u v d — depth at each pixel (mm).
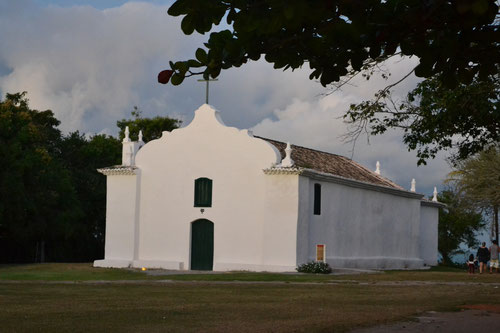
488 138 17438
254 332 9234
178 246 31141
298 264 28438
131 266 31594
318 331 9391
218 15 5348
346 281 22688
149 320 10562
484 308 12969
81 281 22766
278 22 5031
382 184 36344
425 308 12695
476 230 55312
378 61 12828
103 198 48812
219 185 30516
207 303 13773
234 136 30344
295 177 28594
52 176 40219
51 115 50969
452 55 5953
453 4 5355
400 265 37406
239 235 29844
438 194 56219
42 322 10234
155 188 31938
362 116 16141
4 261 42312
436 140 17578
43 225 39562
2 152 35500
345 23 5488
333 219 31578
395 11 5559
